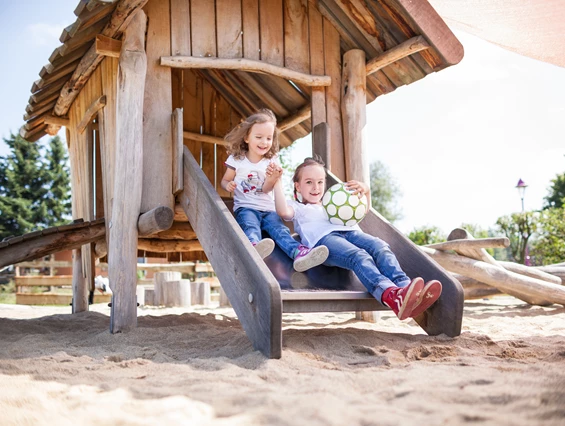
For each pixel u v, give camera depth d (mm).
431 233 15906
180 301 9172
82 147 6523
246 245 3469
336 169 5535
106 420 2016
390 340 3818
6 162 30688
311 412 2018
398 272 3730
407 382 2494
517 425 1859
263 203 4496
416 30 5133
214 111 7570
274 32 5398
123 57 4699
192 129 7375
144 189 4738
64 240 5613
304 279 4238
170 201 4805
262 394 2297
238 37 5219
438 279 3914
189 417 2027
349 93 5566
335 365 3090
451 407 2090
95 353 3553
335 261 3910
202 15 5113
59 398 2385
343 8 5391
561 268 7164
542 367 2775
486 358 3188
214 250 3895
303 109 6660
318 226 4117
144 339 4137
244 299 3406
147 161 4777
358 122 5539
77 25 4438
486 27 6395
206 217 4094
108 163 5379
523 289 6363
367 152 5582
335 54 5680
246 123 4527
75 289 7160
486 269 6328
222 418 2037
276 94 6863
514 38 6488
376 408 2072
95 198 6246
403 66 5672
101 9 4352
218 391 2387
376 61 5508
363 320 5727
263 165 4578
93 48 5180
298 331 4129
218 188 7516
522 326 5059
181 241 6824
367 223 4543
